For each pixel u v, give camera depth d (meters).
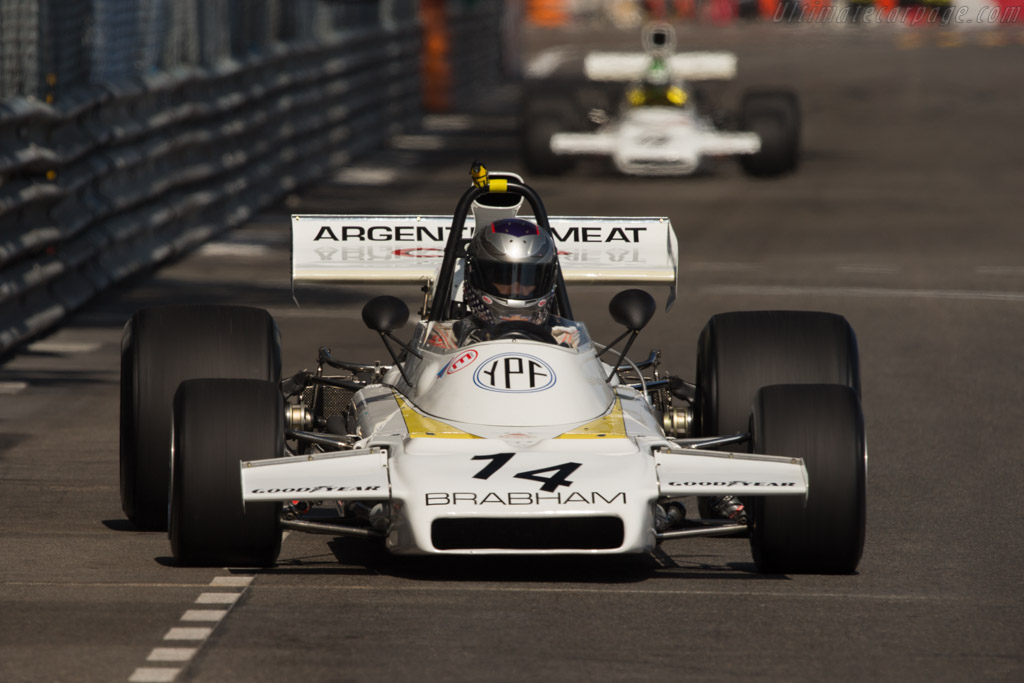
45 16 49.94
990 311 53.81
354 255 30.55
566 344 27.06
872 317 52.44
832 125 127.75
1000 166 101.38
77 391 40.72
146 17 62.66
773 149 93.56
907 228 74.75
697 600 23.69
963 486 31.67
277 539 24.27
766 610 23.19
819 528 24.17
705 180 93.44
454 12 144.75
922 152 109.25
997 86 161.62
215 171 69.44
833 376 27.84
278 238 70.00
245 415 24.08
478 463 23.59
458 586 24.30
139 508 26.97
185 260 63.91
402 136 120.19
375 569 25.30
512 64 183.88
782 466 23.69
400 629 21.98
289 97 85.00
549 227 30.84
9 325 44.62
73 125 52.00
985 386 42.19
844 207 82.00
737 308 53.72
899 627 22.42
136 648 21.02
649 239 31.02
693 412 29.27
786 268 62.66
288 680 19.84
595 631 22.03
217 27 73.00
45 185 47.50
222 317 27.58
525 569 25.45
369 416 26.66
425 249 30.70
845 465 24.20
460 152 108.81
